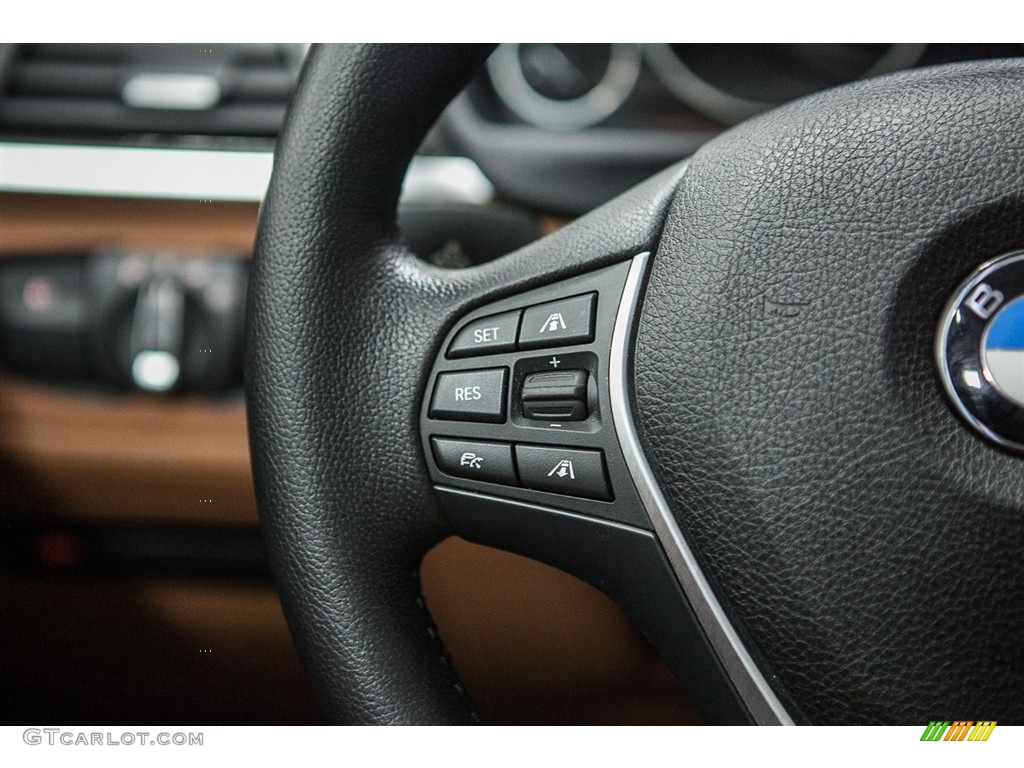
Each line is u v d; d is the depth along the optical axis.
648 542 0.46
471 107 1.01
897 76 0.45
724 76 1.08
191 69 1.04
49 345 1.04
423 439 0.50
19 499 1.06
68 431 1.04
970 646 0.41
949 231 0.41
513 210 1.02
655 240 0.47
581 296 0.48
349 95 0.52
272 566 0.53
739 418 0.43
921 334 0.42
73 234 1.03
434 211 0.98
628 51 1.07
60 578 1.08
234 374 1.03
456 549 0.99
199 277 1.02
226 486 1.05
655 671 1.05
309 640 0.52
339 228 0.51
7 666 1.09
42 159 1.02
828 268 0.43
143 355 1.02
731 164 0.46
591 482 0.47
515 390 0.49
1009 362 0.40
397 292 0.51
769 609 0.43
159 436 1.04
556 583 1.01
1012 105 0.42
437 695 0.52
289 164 0.52
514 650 1.04
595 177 1.03
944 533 0.40
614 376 0.46
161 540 1.07
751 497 0.43
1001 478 0.40
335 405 0.51
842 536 0.42
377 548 0.51
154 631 1.09
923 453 0.41
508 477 0.49
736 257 0.44
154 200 1.03
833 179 0.43
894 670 0.42
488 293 0.50
